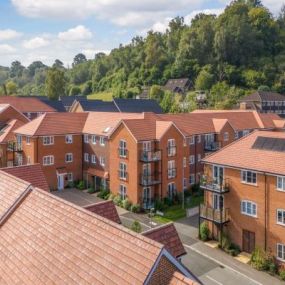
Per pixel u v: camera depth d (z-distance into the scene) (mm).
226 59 131250
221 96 111125
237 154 32125
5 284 14945
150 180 42094
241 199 30984
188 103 104312
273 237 28875
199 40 134875
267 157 30094
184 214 39812
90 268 13305
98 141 49219
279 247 28578
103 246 13727
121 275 12430
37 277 14297
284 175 27469
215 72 128000
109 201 22922
